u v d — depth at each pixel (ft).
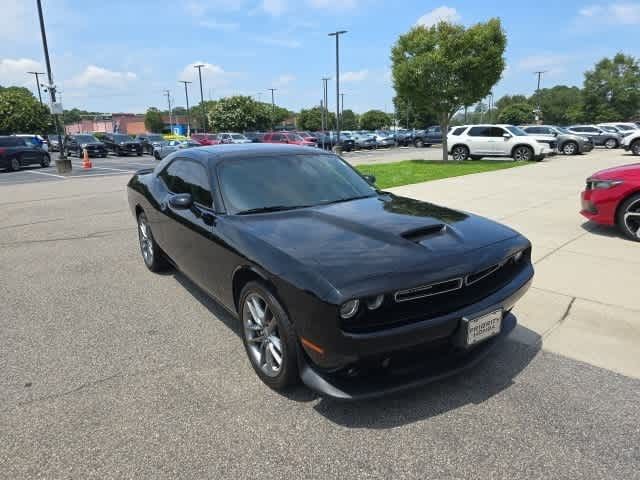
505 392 9.55
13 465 7.66
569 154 81.46
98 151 103.76
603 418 8.68
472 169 53.62
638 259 17.80
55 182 50.62
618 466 7.48
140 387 9.91
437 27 65.87
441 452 7.86
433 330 8.32
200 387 9.89
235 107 226.79
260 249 9.45
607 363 10.62
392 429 8.46
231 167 12.71
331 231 10.03
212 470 7.52
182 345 11.82
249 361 10.97
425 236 9.81
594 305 13.71
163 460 7.75
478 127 70.44
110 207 32.68
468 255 9.16
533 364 10.62
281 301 8.82
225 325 12.99
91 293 15.61
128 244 22.17
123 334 12.48
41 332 12.65
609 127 108.47
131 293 15.57
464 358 9.35
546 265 17.25
